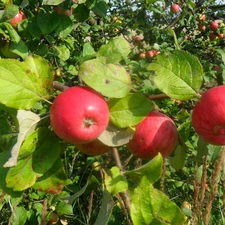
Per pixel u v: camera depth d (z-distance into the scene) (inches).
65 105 11.1
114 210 33.1
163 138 12.8
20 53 22.9
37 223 32.8
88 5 25.5
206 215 11.9
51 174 12.5
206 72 37.1
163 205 10.5
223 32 59.7
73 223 36.6
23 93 11.6
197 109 12.1
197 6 61.1
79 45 40.0
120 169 12.0
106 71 11.6
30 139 11.6
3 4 24.1
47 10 25.8
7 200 24.1
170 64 12.5
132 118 11.9
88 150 12.5
